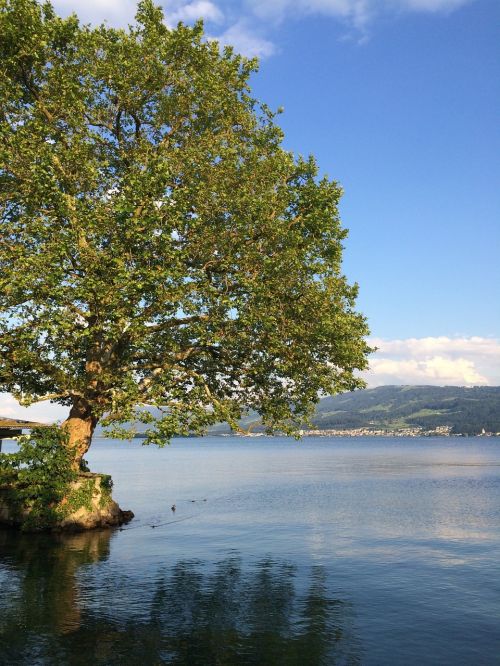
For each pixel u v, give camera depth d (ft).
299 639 44.29
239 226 85.30
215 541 87.25
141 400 84.84
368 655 41.04
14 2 84.69
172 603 53.57
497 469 293.23
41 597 55.06
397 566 70.49
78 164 86.43
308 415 95.25
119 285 76.74
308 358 89.10
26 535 90.68
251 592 57.82
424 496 157.38
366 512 122.62
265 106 99.81
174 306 81.25
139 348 90.99
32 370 93.45
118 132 98.99
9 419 111.34
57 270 75.20
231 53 98.99
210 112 95.86
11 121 85.20
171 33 92.99
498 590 59.16
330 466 324.60
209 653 41.11
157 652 41.27
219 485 192.85
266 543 85.81
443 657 40.78
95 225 78.38
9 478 96.73
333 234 92.32
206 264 87.51
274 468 302.66
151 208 80.84
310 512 122.42
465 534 94.63
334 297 90.22
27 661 39.29
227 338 85.46
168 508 128.98
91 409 97.04
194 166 88.63
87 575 64.44
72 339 86.53
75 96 87.81
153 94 94.27
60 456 94.12
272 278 85.20
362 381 92.94
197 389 86.38
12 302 79.10
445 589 59.62
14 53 86.63
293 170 93.91
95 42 89.66
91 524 96.84
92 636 44.42
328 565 70.85
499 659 40.45
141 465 328.49
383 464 346.95
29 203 83.25
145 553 77.41
